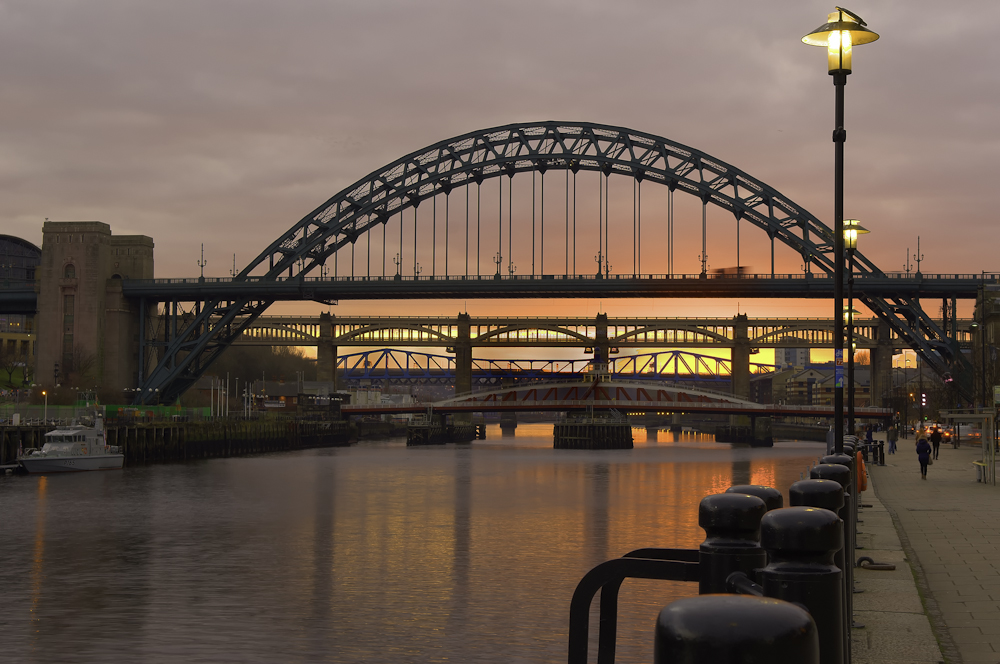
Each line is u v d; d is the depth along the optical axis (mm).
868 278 135125
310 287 143500
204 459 140875
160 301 147250
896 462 67625
